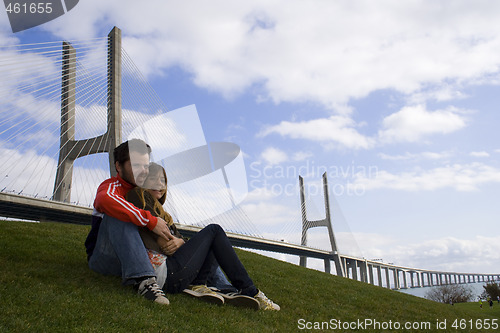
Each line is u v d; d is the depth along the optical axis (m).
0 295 2.89
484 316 9.37
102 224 3.47
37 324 2.53
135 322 2.85
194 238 3.64
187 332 2.92
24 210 34.69
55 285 3.39
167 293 3.68
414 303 8.07
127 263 3.31
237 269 3.78
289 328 3.67
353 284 9.45
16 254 4.27
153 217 3.37
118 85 43.12
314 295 6.29
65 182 41.28
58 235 6.65
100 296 3.25
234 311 3.65
